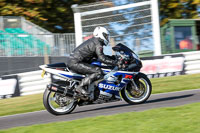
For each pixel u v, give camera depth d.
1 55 34.50
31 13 43.53
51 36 35.72
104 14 34.81
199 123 11.77
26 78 28.91
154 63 31.55
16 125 15.63
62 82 17.02
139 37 33.97
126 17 34.28
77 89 16.52
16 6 44.06
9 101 25.70
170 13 48.53
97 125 12.70
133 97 17.88
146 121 12.74
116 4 34.56
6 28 38.44
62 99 16.81
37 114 18.27
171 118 12.95
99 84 17.00
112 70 17.14
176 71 31.94
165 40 36.47
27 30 39.44
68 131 12.04
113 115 14.56
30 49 35.53
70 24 50.72
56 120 15.77
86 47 16.64
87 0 50.88
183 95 20.52
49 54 35.50
